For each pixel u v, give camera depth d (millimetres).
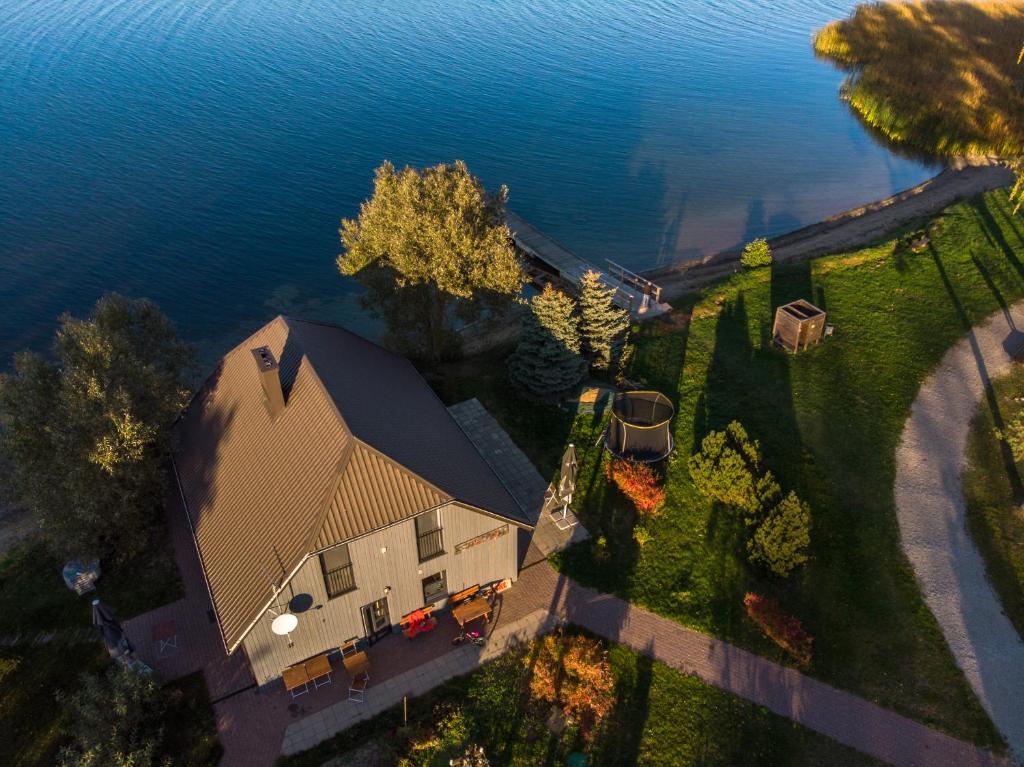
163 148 73500
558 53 107250
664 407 32812
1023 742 22172
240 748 21906
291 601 21922
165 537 29406
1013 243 50594
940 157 75625
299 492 22594
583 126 82312
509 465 33188
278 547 21719
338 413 23547
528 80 95688
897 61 92000
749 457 31781
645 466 32000
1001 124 74812
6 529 32125
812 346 41281
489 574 26375
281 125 79688
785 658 24844
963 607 26281
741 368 39812
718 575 27891
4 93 85625
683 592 27250
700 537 29516
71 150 72312
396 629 25484
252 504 23812
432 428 27734
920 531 29297
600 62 103812
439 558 24344
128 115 81000
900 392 37188
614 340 38812
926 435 34250
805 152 77312
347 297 53969
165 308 51969
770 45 114312
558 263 48531
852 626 25766
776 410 36312
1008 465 32188
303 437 24141
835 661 24641
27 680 24328
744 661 24781
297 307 52781
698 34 119812
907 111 80562
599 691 23547
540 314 35531
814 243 59062
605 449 33906
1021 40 93188
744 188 69812
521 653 24906
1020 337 40969
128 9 123938
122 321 30766
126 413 25484
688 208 66125
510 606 26594
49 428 25188
